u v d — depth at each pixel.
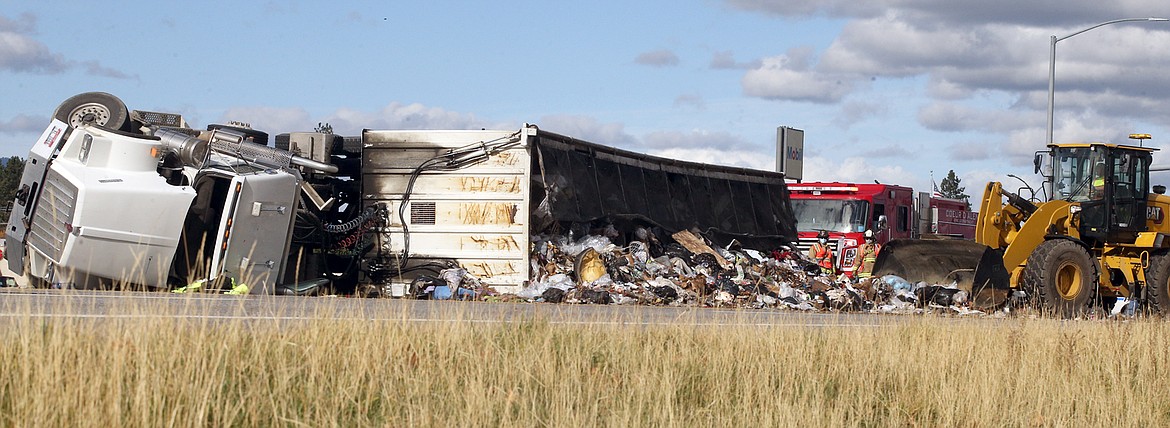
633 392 9.29
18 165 47.75
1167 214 27.45
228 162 21.00
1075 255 24.69
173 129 21.55
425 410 8.01
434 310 12.87
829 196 37.34
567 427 8.09
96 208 18.98
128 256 19.30
